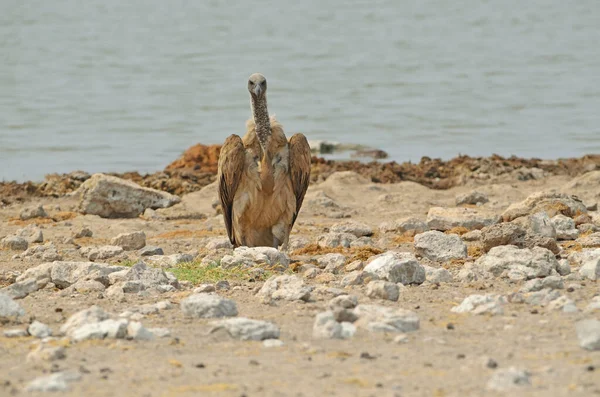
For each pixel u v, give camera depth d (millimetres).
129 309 8906
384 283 9305
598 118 36688
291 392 6398
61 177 22188
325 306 9039
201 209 18859
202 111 41031
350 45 70812
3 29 87875
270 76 53500
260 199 13039
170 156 30109
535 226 13039
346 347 7535
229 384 6586
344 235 13914
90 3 129625
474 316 8492
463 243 12094
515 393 6242
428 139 33000
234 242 13641
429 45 69750
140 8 119375
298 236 15203
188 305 8680
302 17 100125
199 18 102062
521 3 108688
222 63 60219
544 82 48781
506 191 19609
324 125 37000
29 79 52281
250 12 110062
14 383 6676
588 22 84750
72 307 9266
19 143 32594
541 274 10258
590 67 54594
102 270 10766
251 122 13141
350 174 21734
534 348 7379
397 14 99812
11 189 21125
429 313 8688
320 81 50938
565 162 24047
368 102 43125
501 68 55312
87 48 69812
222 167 13086
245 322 7914
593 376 6547
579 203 15492
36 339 7949
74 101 43625
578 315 8336
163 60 62219
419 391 6371
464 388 6406
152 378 6750
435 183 21984
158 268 10711
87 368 7000
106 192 18297
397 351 7391
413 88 47594
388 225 15281
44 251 13555
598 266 10164
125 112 40500
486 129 34875
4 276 11344
